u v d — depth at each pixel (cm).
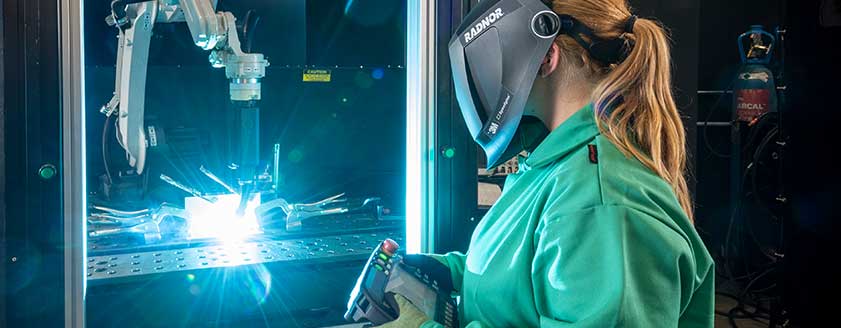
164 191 227
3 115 161
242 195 212
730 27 427
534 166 118
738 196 389
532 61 113
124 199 220
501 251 116
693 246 110
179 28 222
